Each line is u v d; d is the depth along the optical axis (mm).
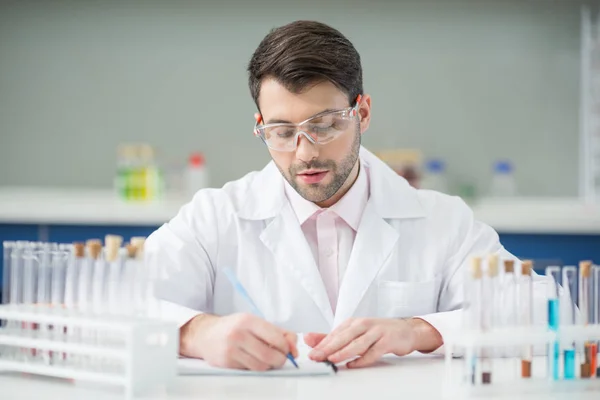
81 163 4441
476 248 1978
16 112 4449
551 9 4289
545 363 1410
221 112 4395
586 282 1390
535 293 1440
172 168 4379
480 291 1328
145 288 1372
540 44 4305
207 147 4410
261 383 1334
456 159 4348
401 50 4324
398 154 3992
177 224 1999
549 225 3461
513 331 1318
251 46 4371
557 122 4324
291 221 1942
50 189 4453
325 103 1642
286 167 1714
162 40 4387
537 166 4332
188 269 1936
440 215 2010
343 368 1487
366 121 1860
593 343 1348
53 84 4430
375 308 1919
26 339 1381
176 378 1350
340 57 1670
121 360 1307
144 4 4375
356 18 4332
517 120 4328
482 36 4316
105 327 1290
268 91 1662
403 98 4340
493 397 1223
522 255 3502
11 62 4430
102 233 3643
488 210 3645
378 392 1255
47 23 4406
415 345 1572
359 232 1931
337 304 1880
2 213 3617
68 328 1368
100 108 4422
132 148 3947
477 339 1266
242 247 1966
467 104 4332
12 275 1449
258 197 1999
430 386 1307
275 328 1446
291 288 1911
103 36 4402
